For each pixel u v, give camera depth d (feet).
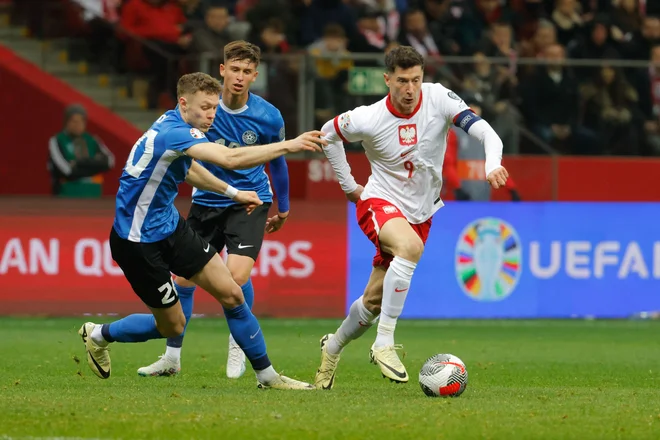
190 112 82.43
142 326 88.07
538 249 173.68
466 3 216.95
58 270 163.32
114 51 202.49
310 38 205.46
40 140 197.06
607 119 184.55
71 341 133.90
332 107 176.24
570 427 66.33
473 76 180.86
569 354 128.88
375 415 69.87
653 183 185.47
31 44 203.31
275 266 167.32
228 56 101.50
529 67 182.70
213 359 117.39
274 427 64.90
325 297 168.45
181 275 84.53
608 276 175.94
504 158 179.22
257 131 103.60
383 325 84.69
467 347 135.44
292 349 129.70
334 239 168.76
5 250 162.50
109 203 164.76
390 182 89.20
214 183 81.56
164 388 86.79
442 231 170.60
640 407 75.97
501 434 63.52
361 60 176.45
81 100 197.16
